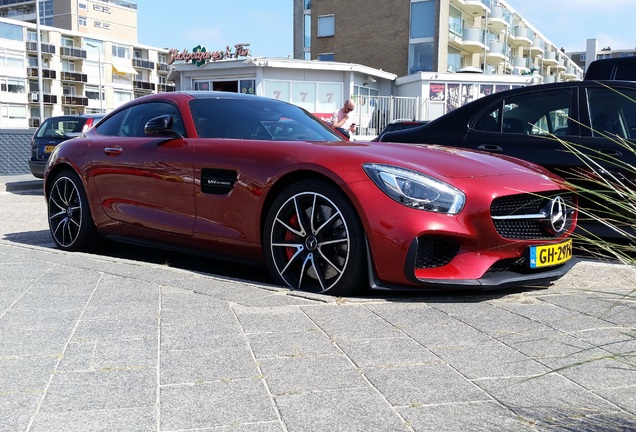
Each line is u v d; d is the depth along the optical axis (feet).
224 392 6.91
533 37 205.67
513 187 10.87
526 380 6.97
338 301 10.47
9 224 21.79
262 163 11.85
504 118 16.89
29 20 345.10
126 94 293.43
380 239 10.30
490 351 8.23
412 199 10.33
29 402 6.64
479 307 10.31
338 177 10.70
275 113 14.90
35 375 7.34
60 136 36.58
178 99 14.62
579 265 14.24
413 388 7.06
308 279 11.38
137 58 298.56
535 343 8.54
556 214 11.32
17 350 8.14
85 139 15.99
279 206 11.45
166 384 7.11
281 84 86.43
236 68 86.17
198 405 6.59
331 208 10.95
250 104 15.01
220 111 14.29
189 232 13.00
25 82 249.55
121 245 17.34
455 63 141.79
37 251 14.51
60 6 332.80
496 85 103.14
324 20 136.05
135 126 15.20
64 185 16.14
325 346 8.36
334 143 12.36
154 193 13.71
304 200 11.30
